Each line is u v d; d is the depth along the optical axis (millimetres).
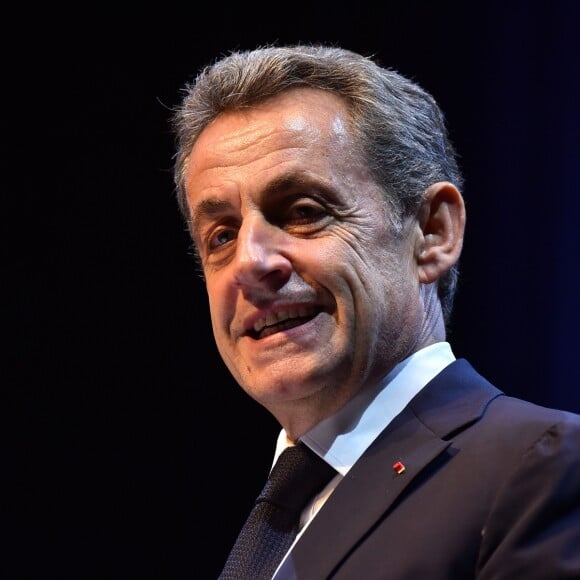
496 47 11305
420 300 5508
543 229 11086
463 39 11414
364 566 4508
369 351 5203
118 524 12305
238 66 5723
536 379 11000
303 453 5344
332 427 5301
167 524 12336
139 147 12414
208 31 12125
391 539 4547
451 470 4703
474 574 4348
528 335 11039
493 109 11273
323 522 4805
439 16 11484
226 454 12453
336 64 5691
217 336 5598
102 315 12531
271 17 11930
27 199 12484
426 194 5668
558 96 11078
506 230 11172
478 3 11406
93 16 12398
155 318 12547
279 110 5469
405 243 5492
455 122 11352
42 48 12430
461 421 4965
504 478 4496
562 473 4328
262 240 5219
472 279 11211
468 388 5262
